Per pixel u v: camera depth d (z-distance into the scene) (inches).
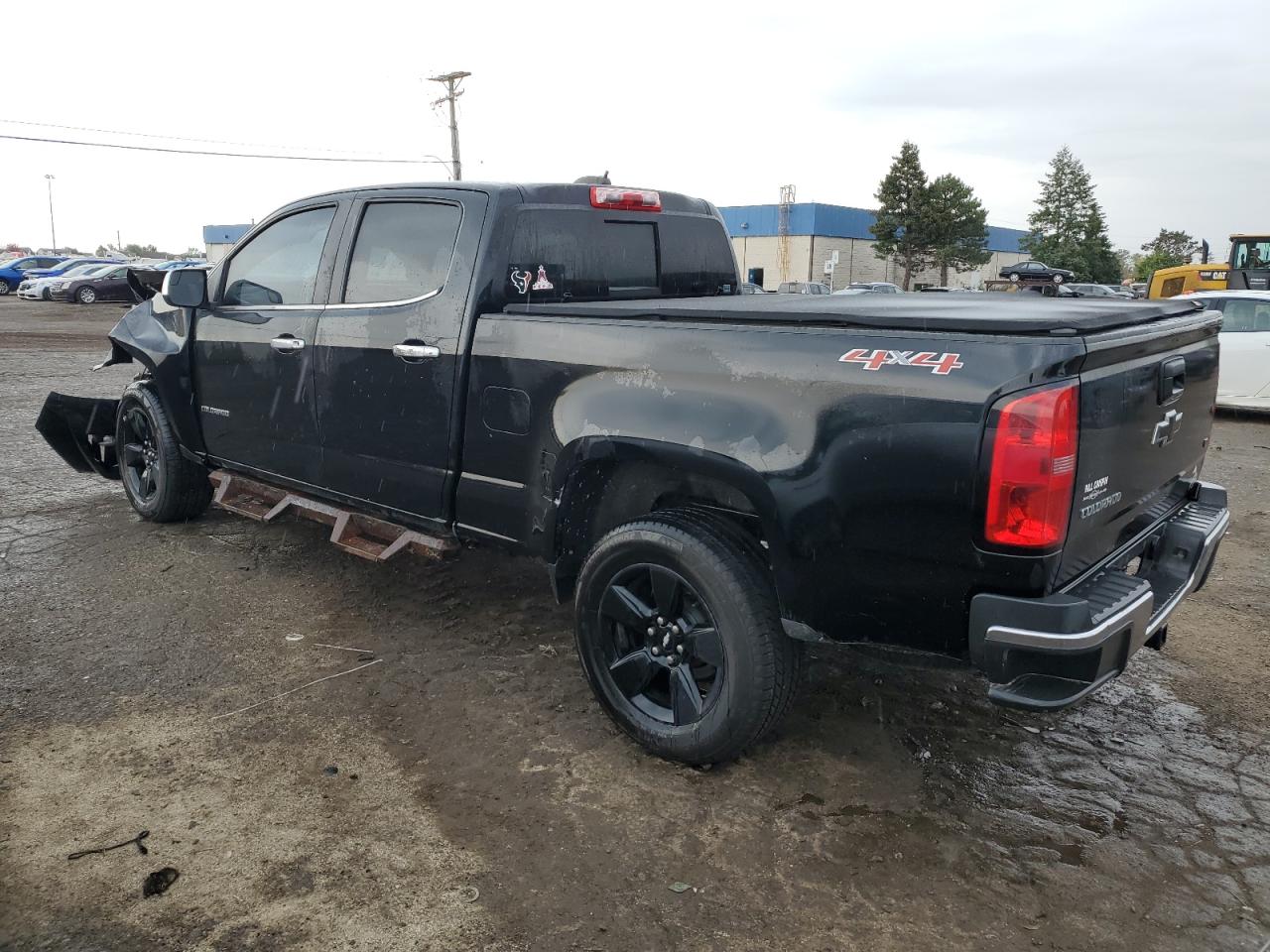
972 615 94.8
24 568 188.4
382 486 153.0
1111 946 90.9
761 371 105.7
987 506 91.0
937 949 90.2
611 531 121.4
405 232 148.1
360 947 89.1
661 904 95.7
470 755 123.1
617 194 155.8
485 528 139.8
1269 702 143.1
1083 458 93.3
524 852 103.6
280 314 167.0
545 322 126.7
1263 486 293.1
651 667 121.3
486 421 134.8
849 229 2461.9
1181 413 119.8
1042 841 107.5
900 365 96.0
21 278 1400.1
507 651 154.7
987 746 128.3
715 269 179.6
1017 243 2984.7
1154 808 114.6
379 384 148.8
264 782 116.0
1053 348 88.7
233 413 181.0
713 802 113.3
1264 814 113.7
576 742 126.6
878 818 111.0
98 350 629.3
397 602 174.7
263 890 96.9
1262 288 687.7
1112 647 94.4
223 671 145.6
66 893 95.7
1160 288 807.1
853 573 101.3
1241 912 96.0
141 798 112.2
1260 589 194.1
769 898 96.8
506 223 138.3
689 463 110.7
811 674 148.0
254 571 189.0
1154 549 124.3
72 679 141.9
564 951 89.1
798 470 102.0
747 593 109.4
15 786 114.0
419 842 105.0
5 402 396.5
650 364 115.3
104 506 234.2
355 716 132.6
